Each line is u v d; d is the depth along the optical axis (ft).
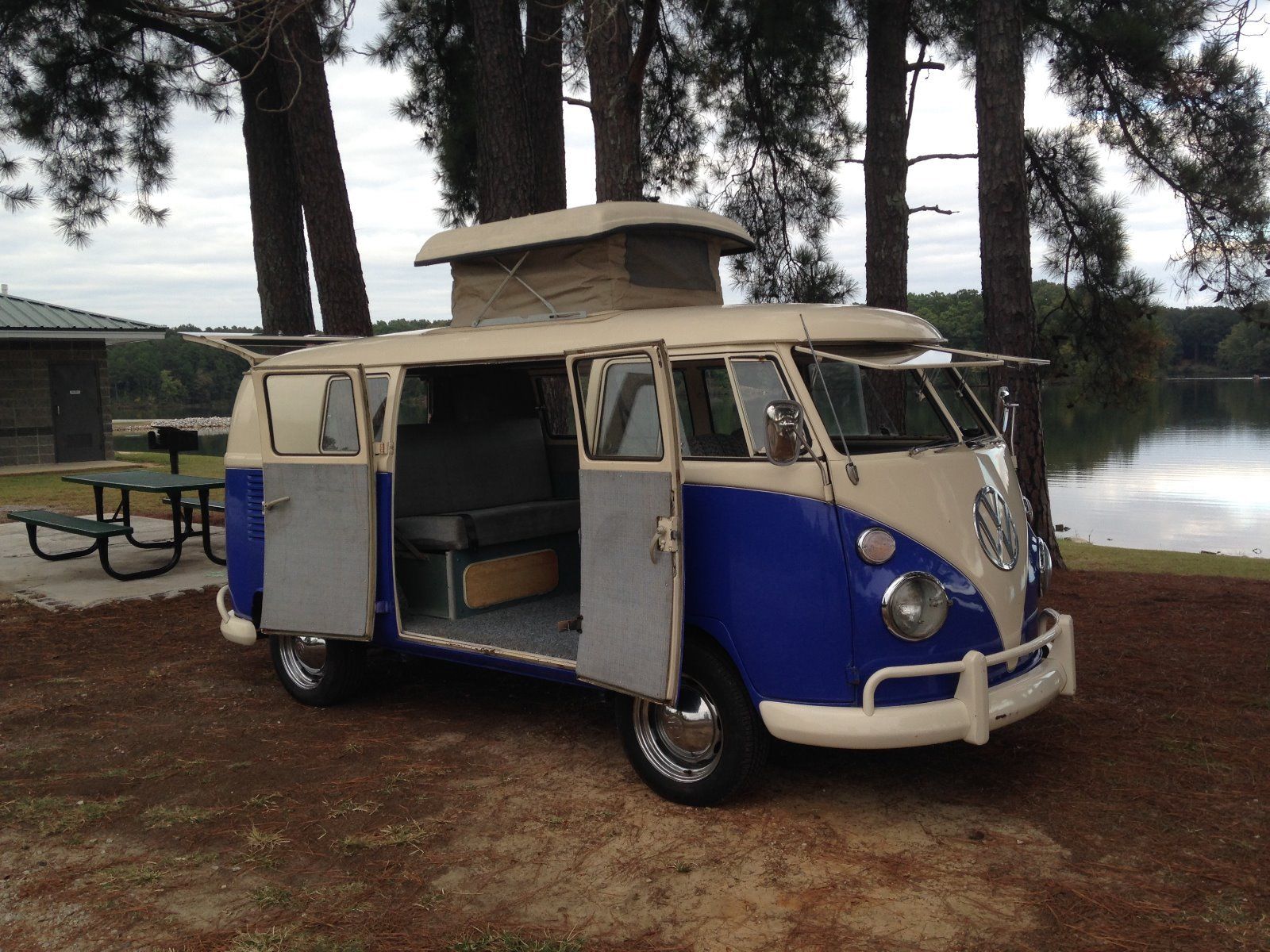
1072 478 70.03
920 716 13.46
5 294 68.74
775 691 14.07
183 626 26.89
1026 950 11.20
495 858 13.58
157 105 42.22
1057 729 17.81
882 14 35.40
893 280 36.22
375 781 16.29
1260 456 80.64
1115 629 24.45
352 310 36.52
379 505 18.39
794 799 15.20
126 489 31.81
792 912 12.07
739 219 44.75
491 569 19.67
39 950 11.63
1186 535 47.91
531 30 38.17
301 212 40.45
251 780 16.48
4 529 42.73
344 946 11.53
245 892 12.85
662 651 14.03
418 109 45.62
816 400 14.34
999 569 14.76
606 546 14.90
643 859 13.44
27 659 23.81
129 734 18.83
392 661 23.36
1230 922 11.68
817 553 13.76
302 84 35.14
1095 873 12.83
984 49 29.78
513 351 16.94
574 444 23.30
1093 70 36.14
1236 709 18.61
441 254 19.75
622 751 17.33
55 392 67.41
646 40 28.14
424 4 42.78
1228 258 35.06
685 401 15.76
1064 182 40.40
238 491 21.12
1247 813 14.42
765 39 38.83
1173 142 35.86
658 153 46.11
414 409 22.56
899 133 35.99
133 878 13.20
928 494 14.25
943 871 12.95
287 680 20.53
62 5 37.37
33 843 14.35
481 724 18.94
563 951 11.28
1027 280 30.09
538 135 38.83
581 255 17.99
